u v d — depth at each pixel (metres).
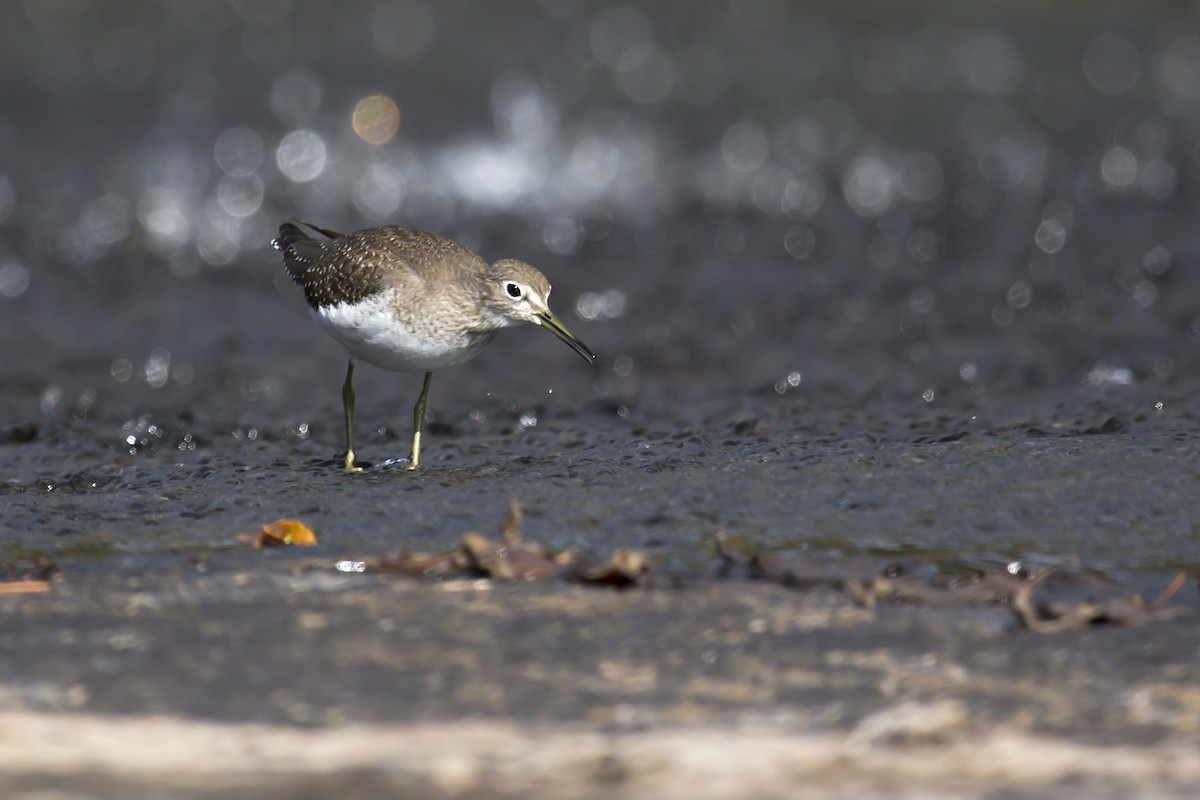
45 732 5.86
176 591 8.04
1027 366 15.41
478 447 12.47
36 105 25.42
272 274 20.86
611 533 9.53
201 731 5.93
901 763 5.65
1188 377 14.68
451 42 28.06
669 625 7.43
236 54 27.31
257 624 7.39
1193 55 28.61
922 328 17.66
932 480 10.52
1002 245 21.61
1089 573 8.66
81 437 13.15
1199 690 6.46
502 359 16.86
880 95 27.14
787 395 14.61
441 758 5.61
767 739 5.91
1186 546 9.16
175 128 24.86
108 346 17.33
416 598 7.88
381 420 13.91
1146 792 5.38
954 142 25.80
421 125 25.41
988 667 6.82
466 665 6.82
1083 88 27.55
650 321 18.47
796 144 25.66
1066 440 11.52
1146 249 20.91
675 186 24.56
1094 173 24.72
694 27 29.02
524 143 25.22
